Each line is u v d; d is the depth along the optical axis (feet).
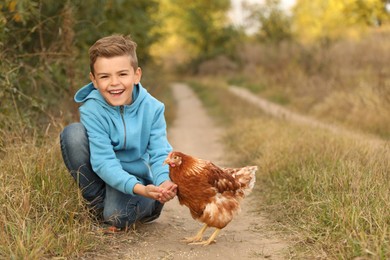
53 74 26.68
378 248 11.18
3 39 22.72
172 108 58.59
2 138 18.08
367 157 20.13
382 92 40.63
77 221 13.46
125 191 13.25
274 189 19.53
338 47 66.33
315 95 55.06
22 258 11.14
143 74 49.96
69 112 25.75
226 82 118.11
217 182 12.98
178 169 12.88
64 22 26.45
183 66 170.81
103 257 12.59
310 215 14.94
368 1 46.09
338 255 11.78
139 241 13.94
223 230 15.31
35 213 13.58
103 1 34.35
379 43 59.57
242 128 36.99
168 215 17.04
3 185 14.07
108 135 13.88
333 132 28.89
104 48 13.26
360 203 14.33
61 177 15.49
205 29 170.71
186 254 13.00
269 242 14.01
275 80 77.66
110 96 13.46
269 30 133.59
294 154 22.38
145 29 48.34
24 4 23.25
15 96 23.35
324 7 110.32
